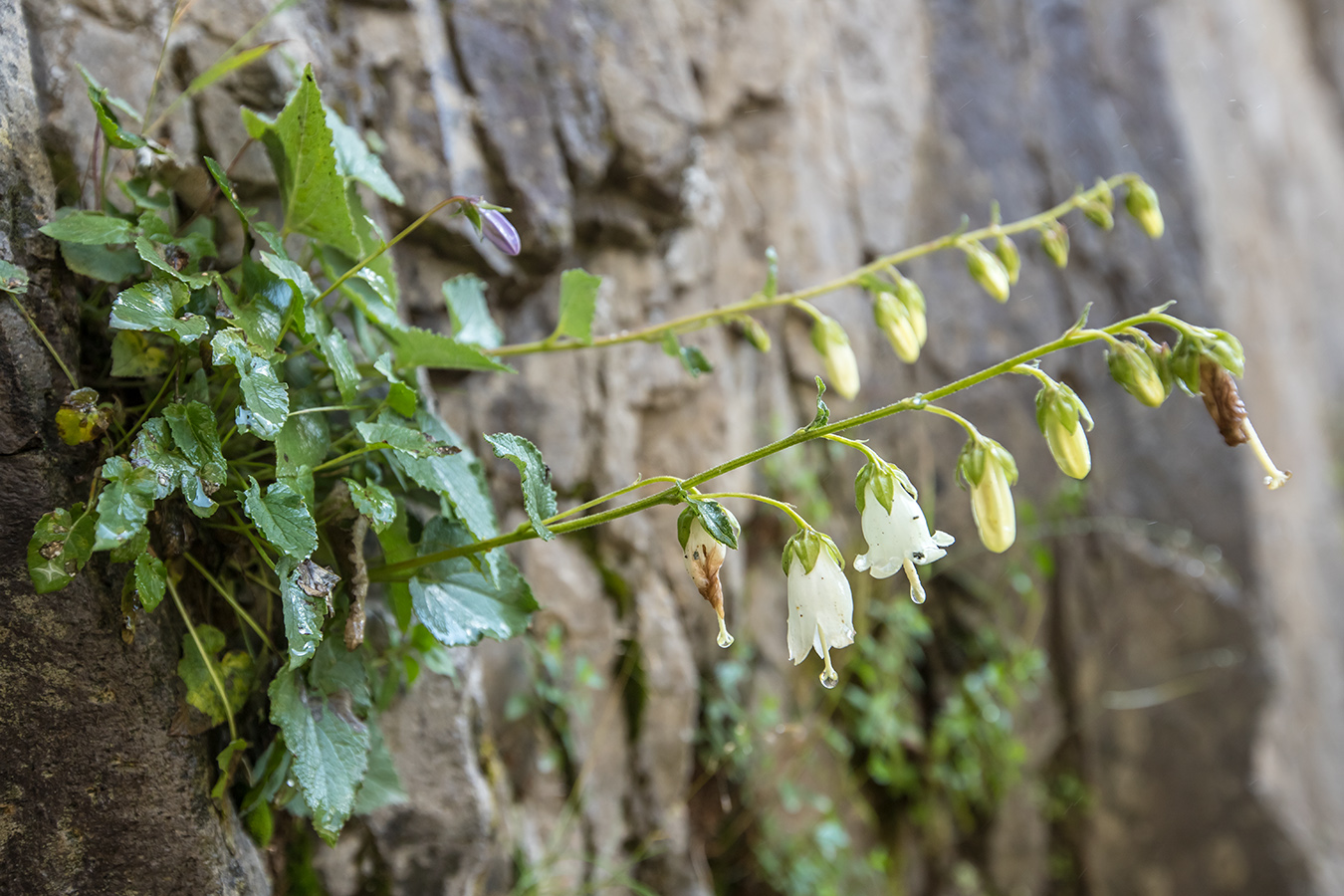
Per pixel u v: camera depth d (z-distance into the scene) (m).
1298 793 1.23
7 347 0.45
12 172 0.47
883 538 0.45
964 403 1.05
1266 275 1.47
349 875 0.55
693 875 0.74
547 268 0.68
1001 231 0.59
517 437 0.46
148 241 0.47
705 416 0.80
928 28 1.12
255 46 0.56
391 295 0.52
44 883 0.47
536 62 0.66
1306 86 1.93
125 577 0.47
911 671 0.98
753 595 0.85
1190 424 1.18
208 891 0.48
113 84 0.52
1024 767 1.07
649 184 0.72
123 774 0.47
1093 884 1.09
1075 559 1.10
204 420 0.45
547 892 0.65
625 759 0.73
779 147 0.90
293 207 0.50
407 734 0.56
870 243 1.00
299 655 0.45
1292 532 1.38
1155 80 1.25
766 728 0.79
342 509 0.48
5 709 0.46
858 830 0.91
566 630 0.70
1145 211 0.59
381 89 0.62
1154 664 1.12
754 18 0.88
